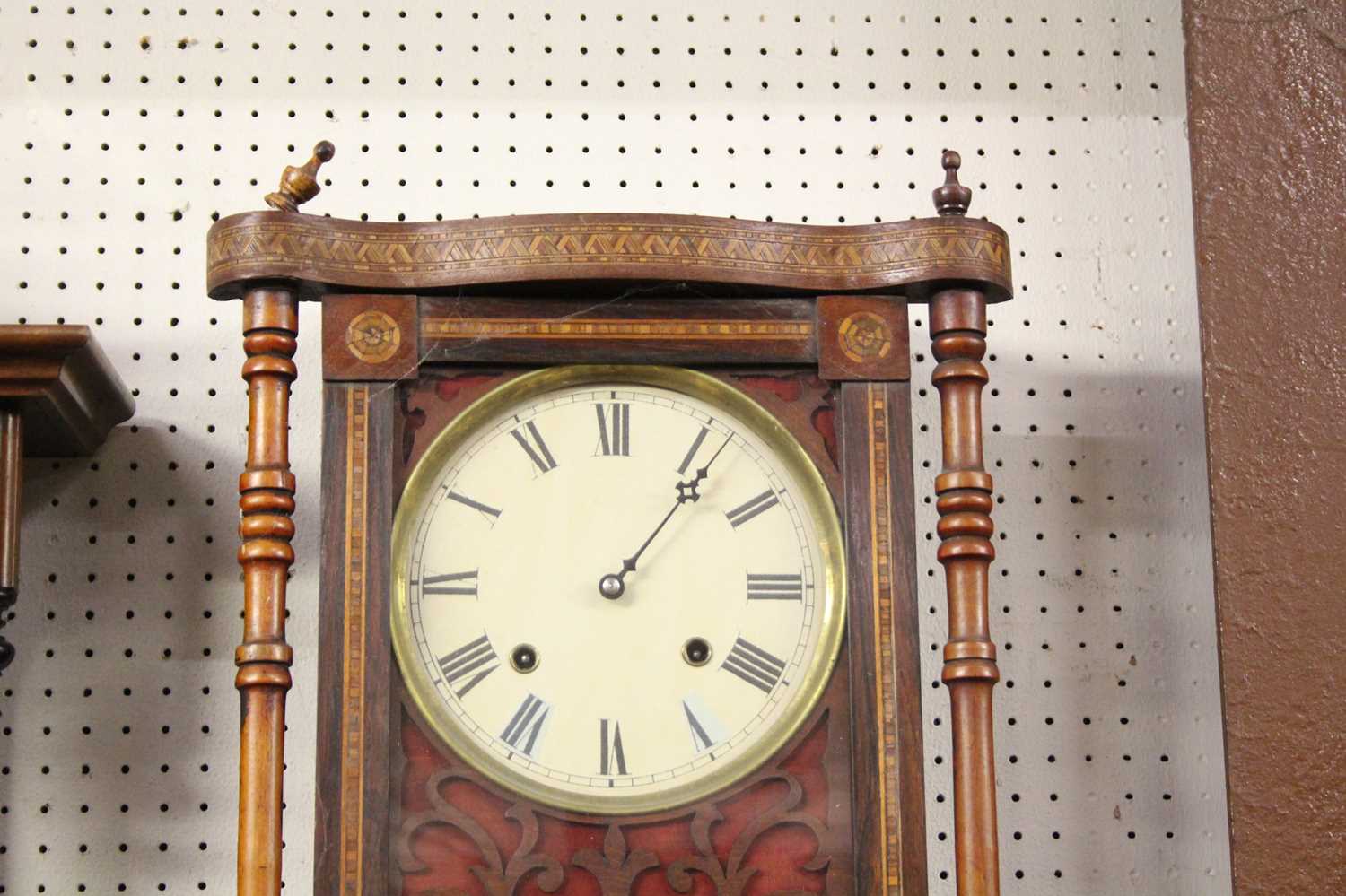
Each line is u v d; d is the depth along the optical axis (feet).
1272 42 8.09
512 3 8.55
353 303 6.92
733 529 6.94
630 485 6.97
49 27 8.43
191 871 7.68
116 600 7.91
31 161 8.30
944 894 7.83
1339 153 7.98
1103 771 7.98
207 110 8.39
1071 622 8.11
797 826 6.70
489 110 8.45
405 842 6.61
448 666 6.77
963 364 6.97
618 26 8.55
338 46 8.48
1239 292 7.84
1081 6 8.66
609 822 6.67
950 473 6.90
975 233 6.98
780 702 6.80
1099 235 8.50
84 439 7.74
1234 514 7.63
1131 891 7.88
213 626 7.91
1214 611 8.06
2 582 7.18
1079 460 8.27
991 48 8.64
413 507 6.87
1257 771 7.42
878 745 6.71
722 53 8.56
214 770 7.78
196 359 8.16
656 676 6.81
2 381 7.16
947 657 6.82
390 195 8.35
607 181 8.40
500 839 6.64
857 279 6.98
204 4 8.48
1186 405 8.34
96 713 7.80
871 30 8.62
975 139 8.55
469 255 6.88
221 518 8.01
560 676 6.79
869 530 6.87
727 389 7.00
